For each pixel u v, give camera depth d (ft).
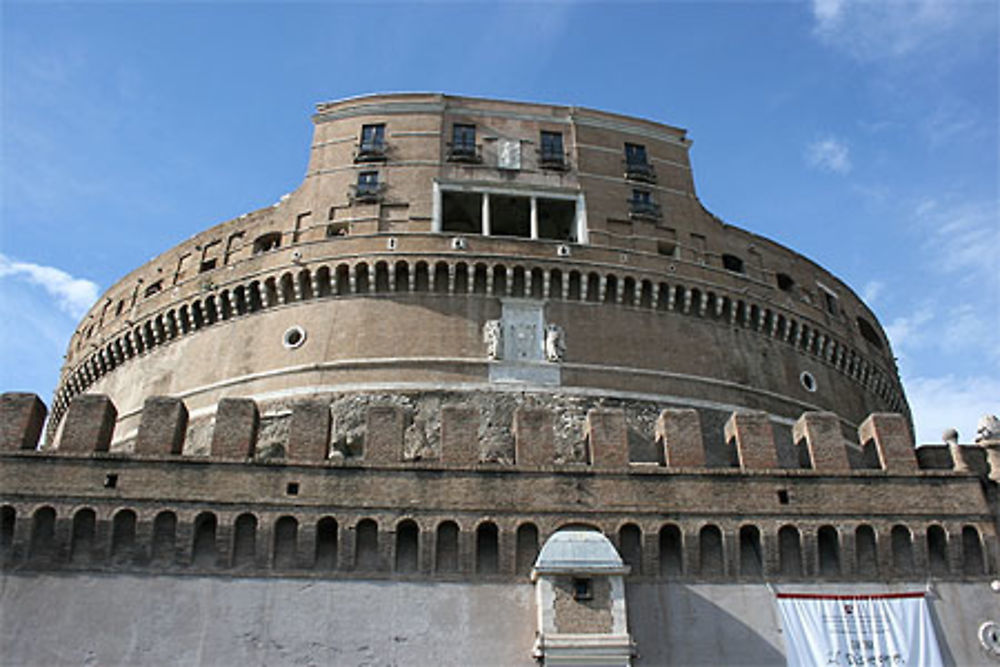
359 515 92.43
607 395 145.28
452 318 148.25
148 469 93.04
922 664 90.94
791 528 96.89
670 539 95.76
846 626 92.32
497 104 173.37
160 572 88.84
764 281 172.45
